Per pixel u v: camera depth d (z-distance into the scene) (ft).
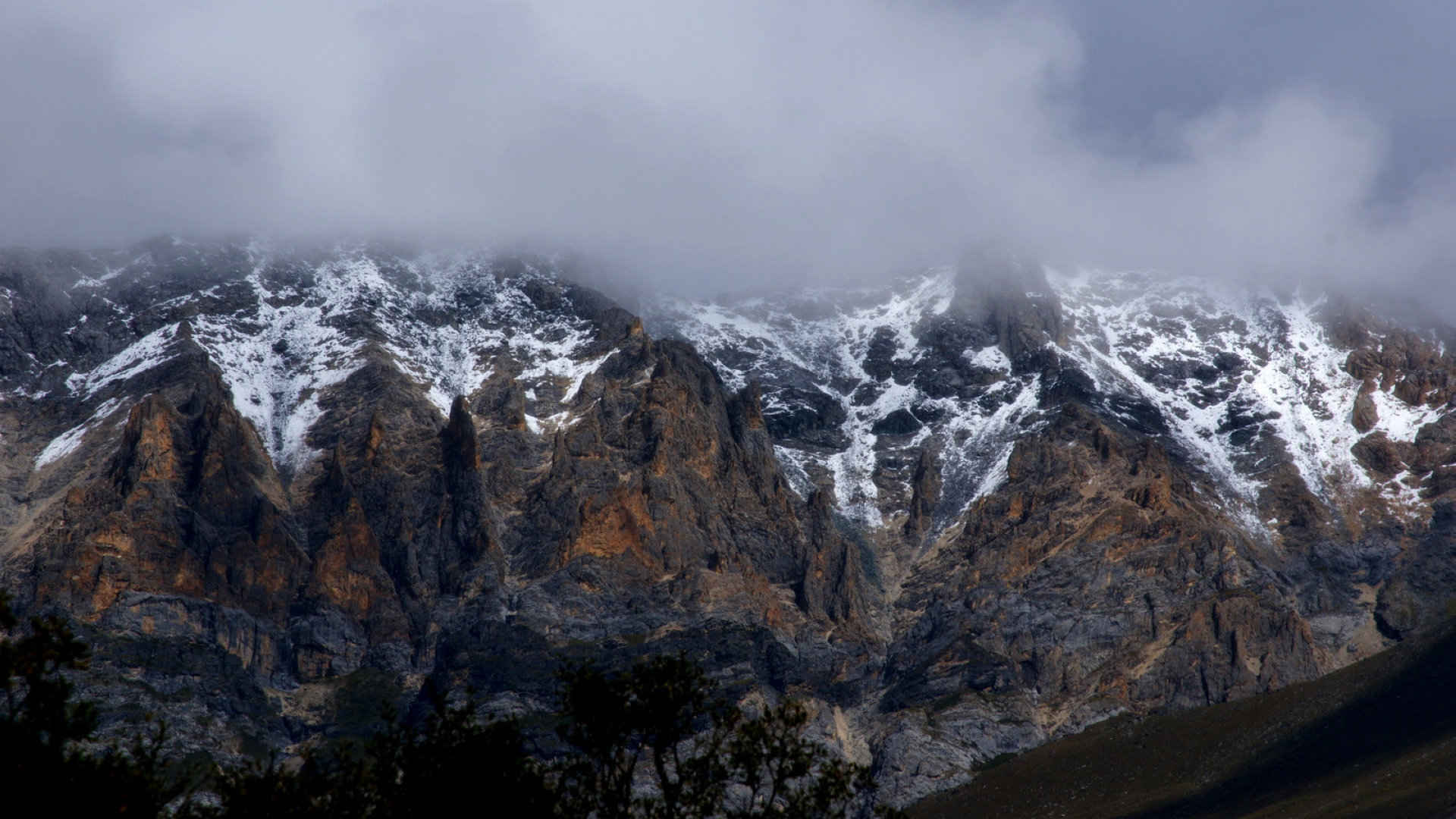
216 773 442.91
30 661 399.65
